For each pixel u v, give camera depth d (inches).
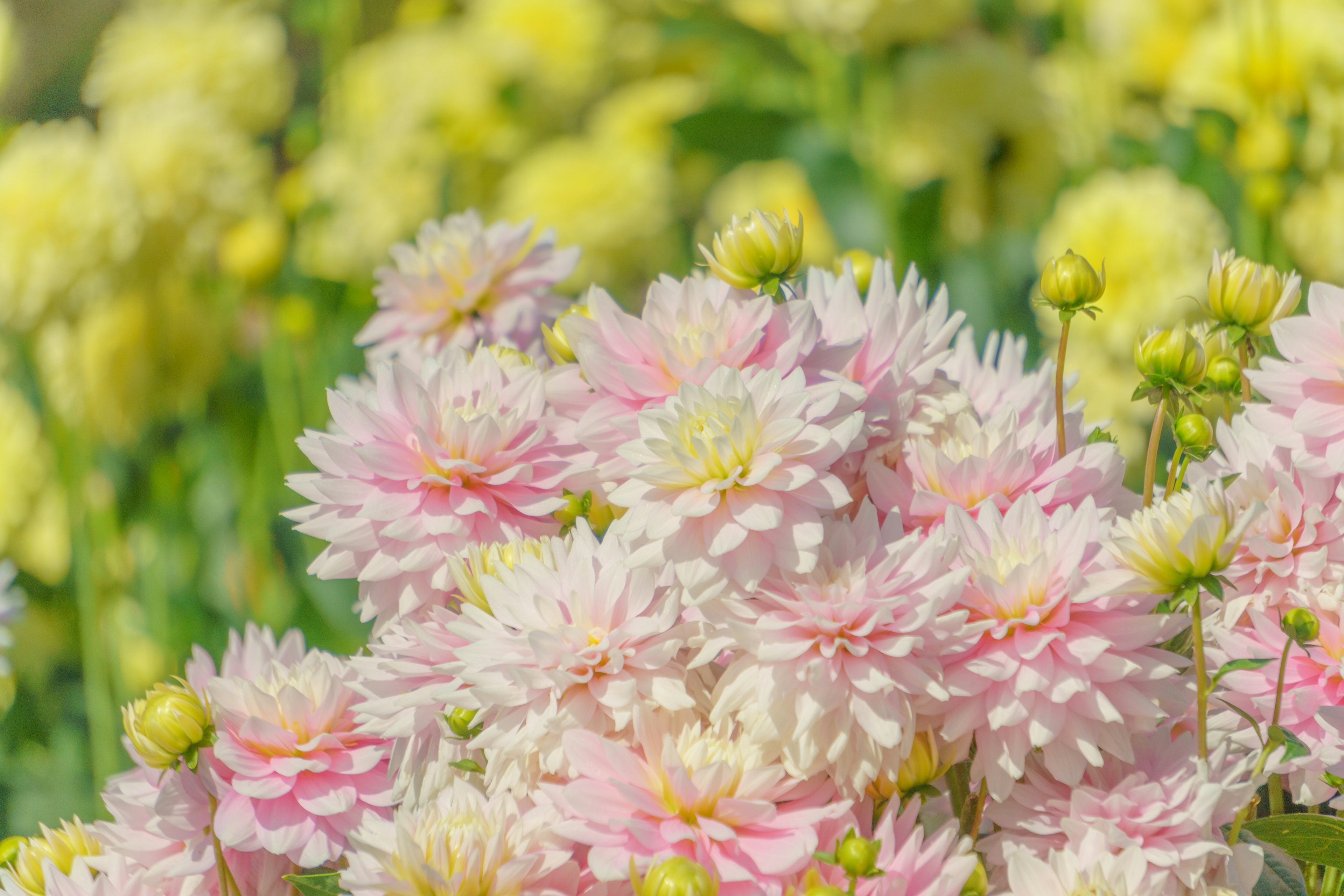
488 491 68.4
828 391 66.2
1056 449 69.0
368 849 66.5
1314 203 114.7
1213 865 66.2
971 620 66.2
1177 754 67.0
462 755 68.4
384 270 76.5
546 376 69.4
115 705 123.3
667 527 65.5
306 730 69.4
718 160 181.9
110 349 126.3
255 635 71.9
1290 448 67.8
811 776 65.8
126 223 123.3
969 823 67.3
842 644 65.2
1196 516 64.9
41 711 128.3
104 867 69.3
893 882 64.9
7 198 119.8
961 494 68.1
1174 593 65.3
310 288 150.3
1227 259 70.0
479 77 183.0
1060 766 66.0
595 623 66.7
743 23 160.7
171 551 139.7
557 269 76.6
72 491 122.7
